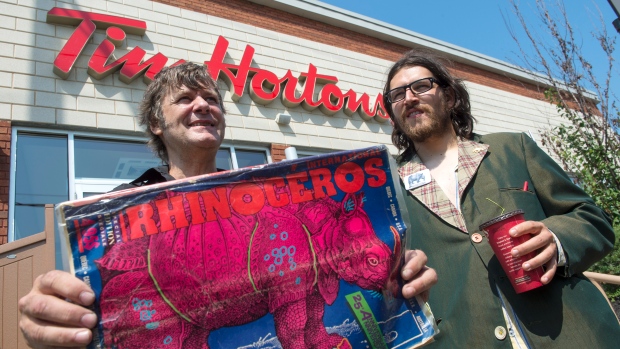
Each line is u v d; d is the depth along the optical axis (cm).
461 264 174
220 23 625
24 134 438
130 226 117
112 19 520
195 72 187
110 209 117
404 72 213
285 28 692
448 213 184
